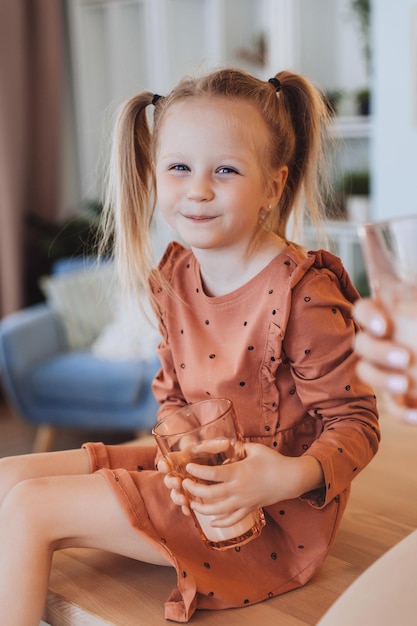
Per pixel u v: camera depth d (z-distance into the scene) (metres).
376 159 3.38
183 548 1.13
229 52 3.94
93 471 1.26
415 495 1.43
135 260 1.38
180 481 1.03
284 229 1.39
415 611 0.84
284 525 1.18
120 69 4.27
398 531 1.31
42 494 1.12
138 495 1.14
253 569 1.16
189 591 1.09
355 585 0.90
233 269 1.23
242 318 1.23
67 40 4.49
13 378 3.15
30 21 4.23
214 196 1.15
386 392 0.72
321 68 3.88
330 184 1.62
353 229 3.53
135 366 3.07
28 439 3.60
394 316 0.70
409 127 3.23
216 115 1.16
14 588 1.08
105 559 1.27
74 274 3.52
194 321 1.29
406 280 0.69
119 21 4.23
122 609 1.13
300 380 1.18
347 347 1.16
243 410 1.21
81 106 4.39
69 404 3.13
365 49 3.73
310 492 1.13
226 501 1.01
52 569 1.25
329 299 1.18
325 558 1.17
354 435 1.13
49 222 4.41
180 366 1.29
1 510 1.12
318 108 1.34
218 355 1.24
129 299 1.42
